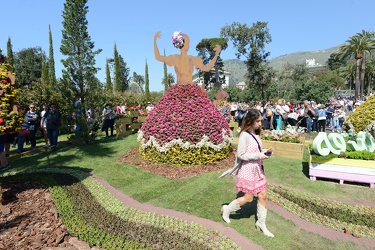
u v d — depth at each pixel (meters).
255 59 37.41
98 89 11.57
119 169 6.57
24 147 9.74
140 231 3.58
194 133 6.64
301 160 7.41
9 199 4.70
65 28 10.98
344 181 5.84
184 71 7.61
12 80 4.70
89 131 10.03
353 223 4.09
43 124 9.80
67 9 10.87
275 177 6.11
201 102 7.13
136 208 4.43
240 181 3.57
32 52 38.62
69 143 10.12
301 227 3.89
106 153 8.34
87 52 11.09
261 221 3.62
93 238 3.41
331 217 4.27
